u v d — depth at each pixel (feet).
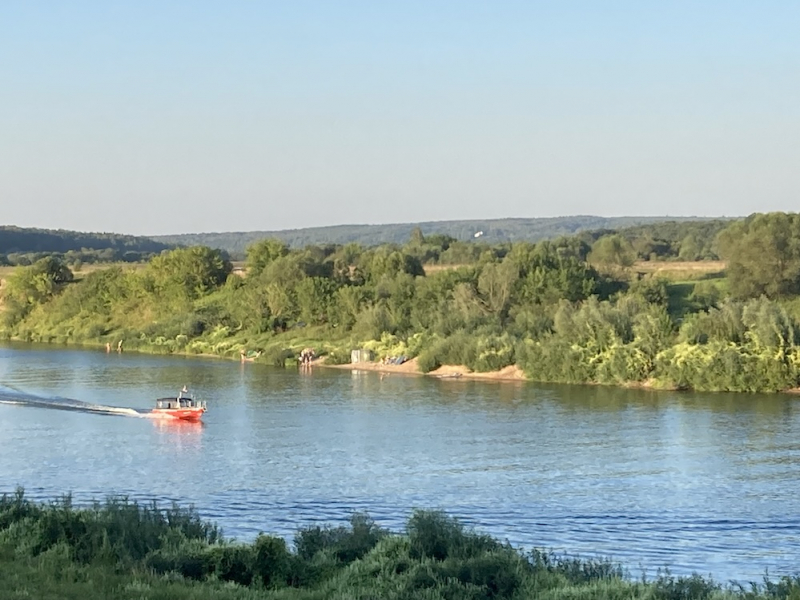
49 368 382.83
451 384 328.29
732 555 131.34
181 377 351.46
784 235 388.37
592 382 327.47
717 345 312.29
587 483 175.22
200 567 91.81
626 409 266.16
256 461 197.57
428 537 99.40
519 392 305.12
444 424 242.37
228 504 160.86
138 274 544.21
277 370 379.35
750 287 391.65
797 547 135.13
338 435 227.40
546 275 414.41
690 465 190.29
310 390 313.73
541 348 339.98
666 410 263.70
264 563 92.84
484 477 180.55
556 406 273.33
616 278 446.60
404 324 416.67
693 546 135.64
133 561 90.89
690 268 495.82
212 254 543.39
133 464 195.52
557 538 140.05
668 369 311.27
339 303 443.73
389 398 293.02
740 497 164.04
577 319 343.26
